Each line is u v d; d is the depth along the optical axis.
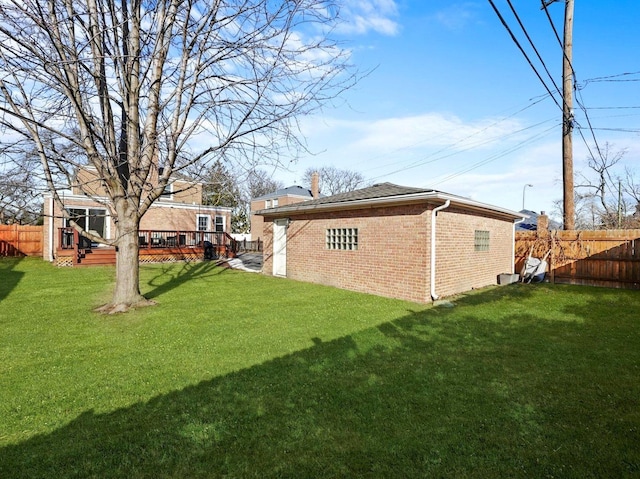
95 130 6.77
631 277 10.40
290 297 8.62
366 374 4.02
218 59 6.64
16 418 3.02
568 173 11.79
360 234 9.66
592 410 3.24
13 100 5.81
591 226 27.56
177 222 20.64
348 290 9.77
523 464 2.48
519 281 11.89
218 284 10.52
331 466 2.45
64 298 7.97
